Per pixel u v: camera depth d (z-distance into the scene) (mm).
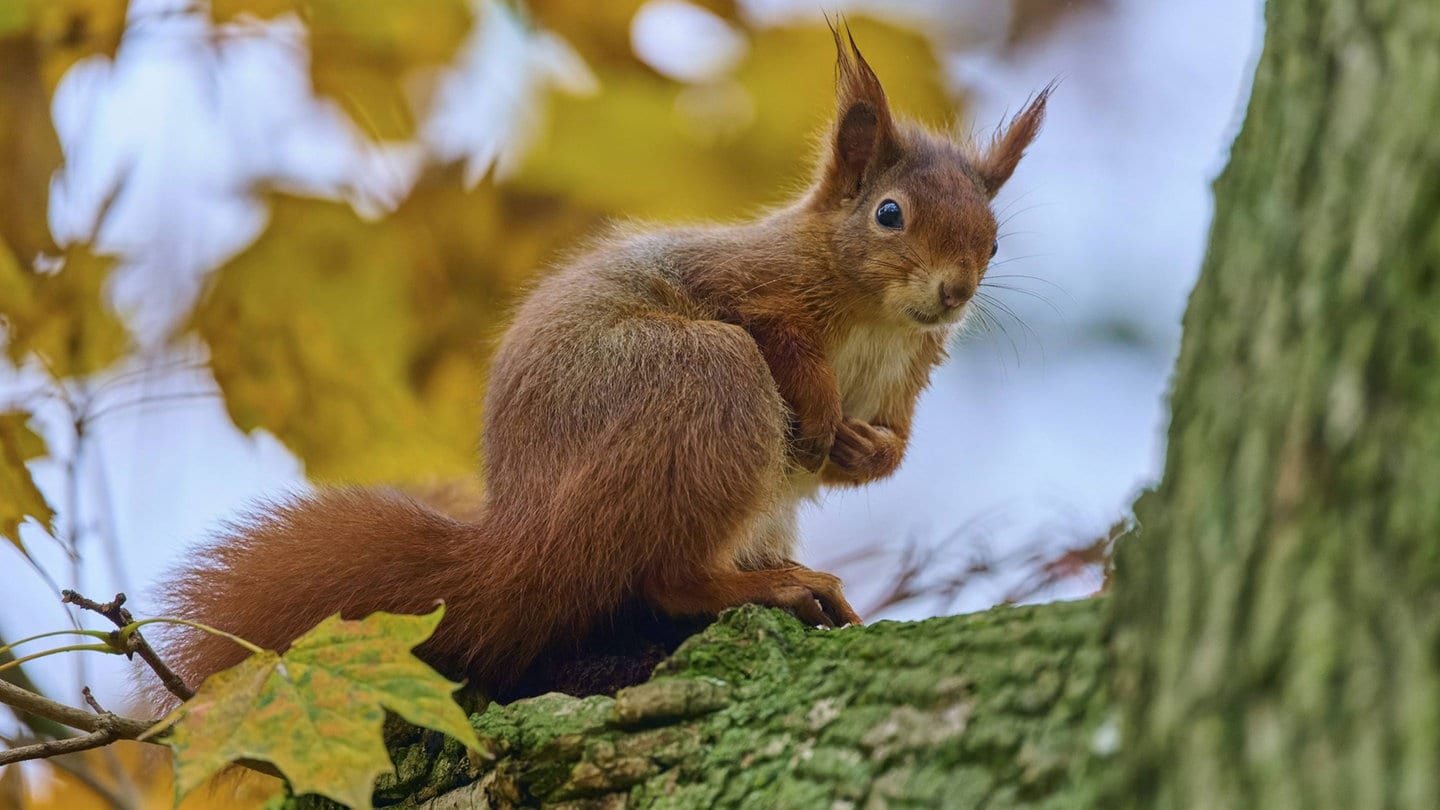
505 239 9648
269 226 9328
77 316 8820
